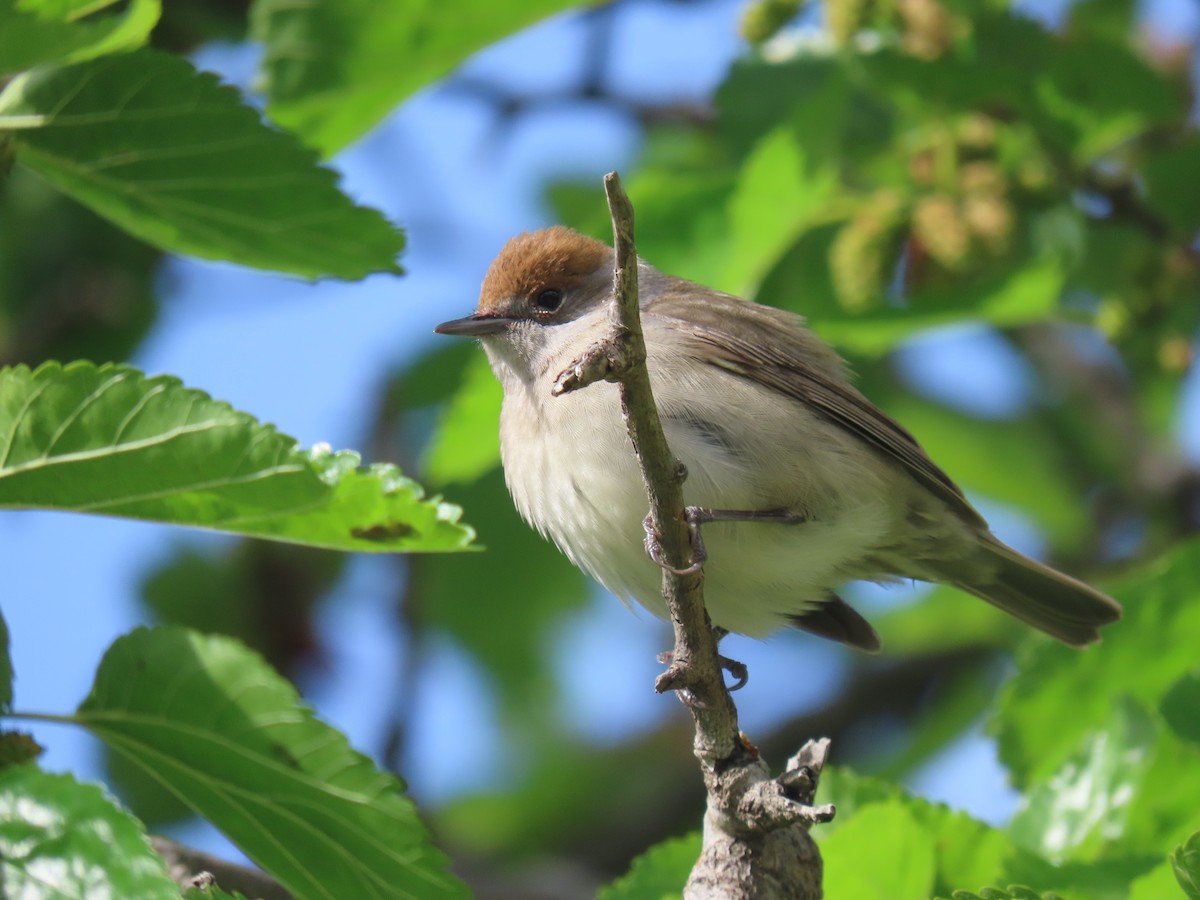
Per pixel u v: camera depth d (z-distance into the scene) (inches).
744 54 477.4
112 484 222.4
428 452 444.5
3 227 541.6
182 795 247.8
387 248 280.1
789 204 418.3
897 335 445.7
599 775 668.7
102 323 554.3
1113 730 336.2
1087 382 672.4
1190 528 631.8
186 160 261.4
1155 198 462.3
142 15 229.6
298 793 243.4
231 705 238.8
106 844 187.5
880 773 597.3
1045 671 389.4
